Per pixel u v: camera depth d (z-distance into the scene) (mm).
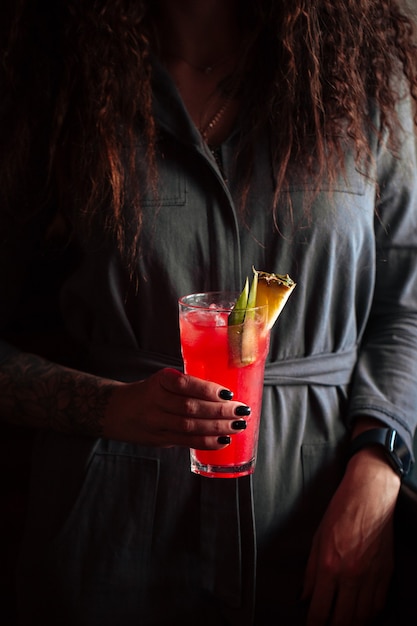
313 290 1311
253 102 1318
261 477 1303
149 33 1358
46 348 2801
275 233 1294
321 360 1342
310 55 1285
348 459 1354
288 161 1298
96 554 1315
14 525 2473
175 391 1094
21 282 1405
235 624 1323
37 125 1317
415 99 1395
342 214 1301
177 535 1312
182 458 1298
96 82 1283
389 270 1415
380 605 1310
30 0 1292
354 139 1308
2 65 1307
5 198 1316
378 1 1348
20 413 1332
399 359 1379
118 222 1278
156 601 1329
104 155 1277
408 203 1377
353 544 1260
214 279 1294
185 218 1283
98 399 1263
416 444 1458
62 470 1332
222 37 1355
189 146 1268
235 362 1069
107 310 1324
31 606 1370
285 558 1343
